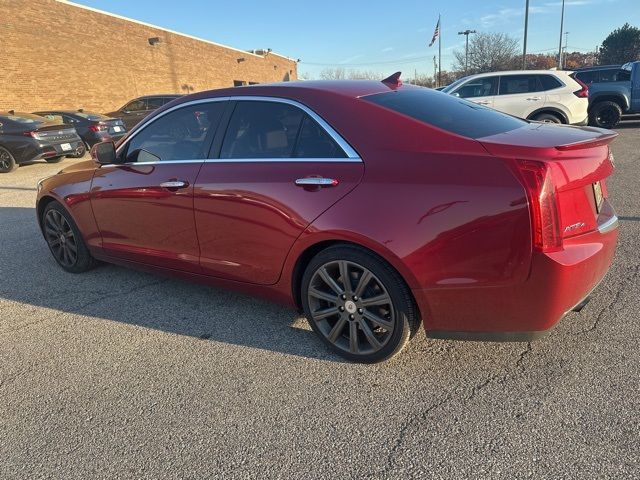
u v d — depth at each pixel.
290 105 3.02
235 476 2.15
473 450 2.20
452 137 2.54
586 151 2.51
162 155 3.62
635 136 11.74
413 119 2.70
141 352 3.23
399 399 2.58
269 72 45.53
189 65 29.55
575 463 2.07
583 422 2.30
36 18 17.83
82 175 4.22
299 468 2.18
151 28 25.28
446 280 2.46
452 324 2.55
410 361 2.91
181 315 3.71
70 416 2.63
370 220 2.56
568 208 2.35
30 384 2.95
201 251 3.43
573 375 2.65
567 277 2.29
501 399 2.52
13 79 17.03
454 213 2.37
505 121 3.10
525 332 2.44
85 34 20.34
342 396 2.64
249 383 2.81
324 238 2.73
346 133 2.76
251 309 3.75
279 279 3.08
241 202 3.06
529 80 10.34
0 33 16.44
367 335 2.80
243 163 3.12
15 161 11.80
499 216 2.29
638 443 2.15
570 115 10.12
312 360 3.01
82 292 4.26
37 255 5.32
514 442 2.22
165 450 2.33
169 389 2.81
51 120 12.74
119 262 4.21
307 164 2.84
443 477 2.06
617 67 13.61
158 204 3.56
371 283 2.73
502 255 2.32
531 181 2.24
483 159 2.37
